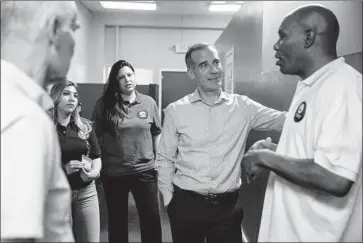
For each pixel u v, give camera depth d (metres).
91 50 2.99
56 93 1.29
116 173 1.67
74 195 1.33
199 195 1.23
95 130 1.66
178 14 3.35
